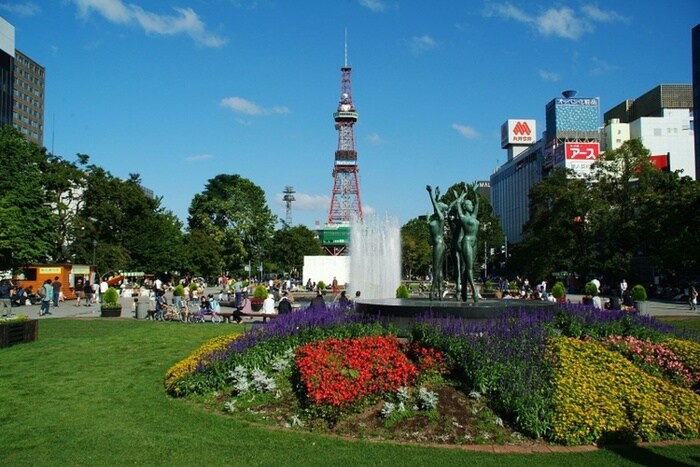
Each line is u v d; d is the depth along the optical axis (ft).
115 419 41.73
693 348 53.98
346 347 49.32
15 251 173.06
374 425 40.14
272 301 111.86
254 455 34.40
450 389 44.65
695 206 186.91
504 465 33.32
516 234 635.66
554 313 67.36
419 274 392.47
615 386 42.14
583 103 507.30
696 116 347.77
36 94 512.63
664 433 39.34
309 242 422.00
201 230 326.03
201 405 45.83
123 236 261.65
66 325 99.19
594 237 236.22
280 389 46.60
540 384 41.78
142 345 74.02
